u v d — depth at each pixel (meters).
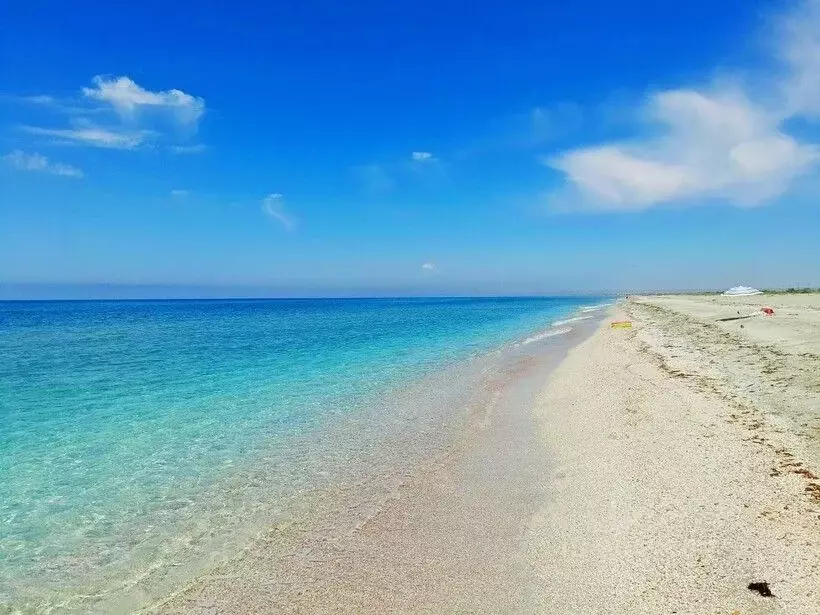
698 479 8.40
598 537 6.91
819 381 14.57
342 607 5.79
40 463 10.81
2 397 17.42
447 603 5.77
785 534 6.43
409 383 19.08
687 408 12.87
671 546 6.42
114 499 8.98
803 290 115.00
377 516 8.12
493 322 57.72
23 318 82.44
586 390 16.23
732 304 62.25
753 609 5.07
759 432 10.56
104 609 5.92
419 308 117.06
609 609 5.39
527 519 7.73
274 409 15.35
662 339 28.91
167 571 6.70
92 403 16.44
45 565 6.88
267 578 6.46
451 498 8.70
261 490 9.29
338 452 11.30
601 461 9.78
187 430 13.20
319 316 80.00
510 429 12.61
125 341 37.78
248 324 59.44
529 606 5.61
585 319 57.88
